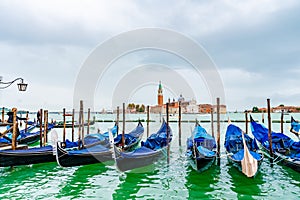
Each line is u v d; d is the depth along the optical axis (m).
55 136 11.39
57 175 11.27
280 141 13.84
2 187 9.70
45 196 8.83
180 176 11.03
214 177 10.73
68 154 11.41
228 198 8.52
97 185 9.97
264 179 10.44
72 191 9.31
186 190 9.31
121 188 9.61
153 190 9.37
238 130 13.30
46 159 12.23
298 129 15.70
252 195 8.77
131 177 10.96
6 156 11.06
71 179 10.70
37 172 11.66
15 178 10.80
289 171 11.45
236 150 12.55
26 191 9.29
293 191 9.11
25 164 11.64
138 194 8.99
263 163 13.16
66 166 11.40
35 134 21.64
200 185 9.81
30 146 20.42
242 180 10.30
